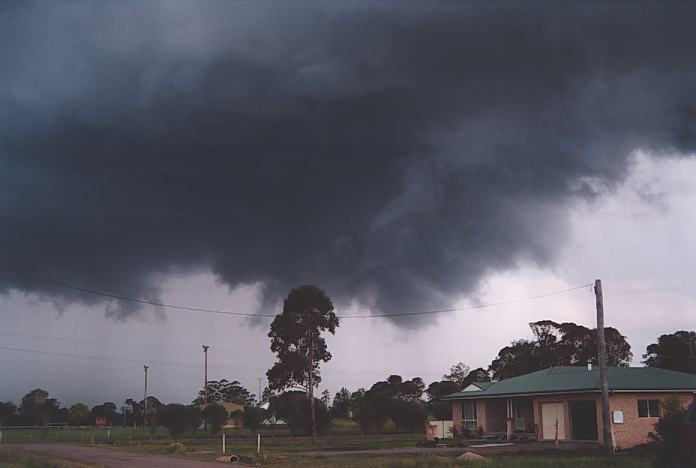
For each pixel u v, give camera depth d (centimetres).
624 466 2511
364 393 13138
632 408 4172
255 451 4097
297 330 6900
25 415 14025
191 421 7194
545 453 3434
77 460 3312
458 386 11475
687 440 1667
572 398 4394
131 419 13575
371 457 3362
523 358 9850
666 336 9400
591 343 9600
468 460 2881
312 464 2938
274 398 7019
